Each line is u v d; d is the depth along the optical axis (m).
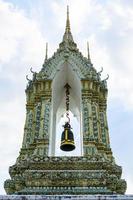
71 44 28.94
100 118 24.64
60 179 20.11
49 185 19.89
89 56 28.61
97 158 21.08
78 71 25.75
